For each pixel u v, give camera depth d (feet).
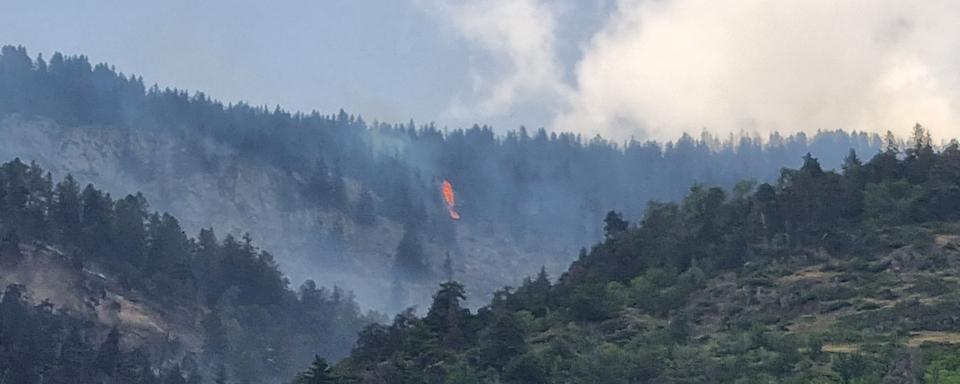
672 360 323.98
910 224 388.37
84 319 602.44
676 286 376.27
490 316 390.21
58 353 542.98
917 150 431.84
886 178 414.82
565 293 400.67
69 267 628.28
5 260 606.55
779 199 407.03
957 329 321.52
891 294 348.38
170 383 547.90
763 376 303.07
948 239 374.84
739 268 385.09
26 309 572.92
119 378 532.32
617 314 372.17
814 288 357.82
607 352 326.65
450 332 377.30
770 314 352.28
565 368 328.90
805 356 312.91
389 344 388.37
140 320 628.28
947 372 275.39
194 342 640.99
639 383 316.60
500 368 339.16
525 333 365.20
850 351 312.91
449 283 413.59
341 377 355.15
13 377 500.33
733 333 338.54
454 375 331.98
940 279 349.20
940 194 394.73
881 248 376.27
